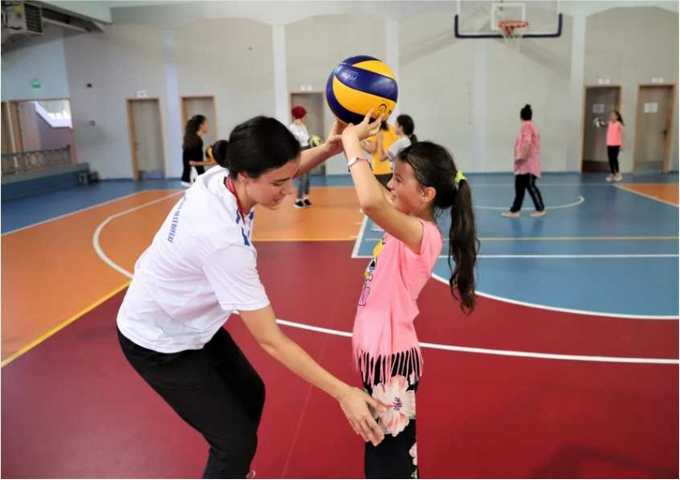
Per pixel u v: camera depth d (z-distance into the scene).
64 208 10.55
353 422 1.50
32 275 5.83
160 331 1.73
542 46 13.92
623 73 14.01
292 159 1.50
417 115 14.50
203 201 1.59
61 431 2.77
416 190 1.79
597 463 2.41
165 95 15.11
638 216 8.45
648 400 2.94
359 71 1.83
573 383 3.15
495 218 8.56
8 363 3.60
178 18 14.67
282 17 14.41
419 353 1.87
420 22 14.05
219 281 1.53
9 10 11.48
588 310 4.39
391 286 1.80
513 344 3.72
